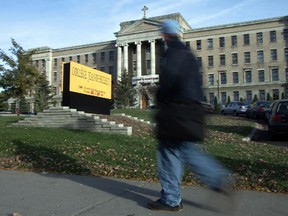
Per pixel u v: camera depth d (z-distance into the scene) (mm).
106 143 10727
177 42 4488
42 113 16156
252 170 7086
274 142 14000
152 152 9250
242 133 15969
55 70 101125
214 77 83500
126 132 13812
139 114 25609
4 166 8023
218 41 83875
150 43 84500
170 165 4629
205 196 5453
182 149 4457
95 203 5129
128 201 5230
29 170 7645
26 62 39500
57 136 12273
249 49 81000
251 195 5512
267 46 79500
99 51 95125
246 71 81000
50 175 7113
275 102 15648
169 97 4391
